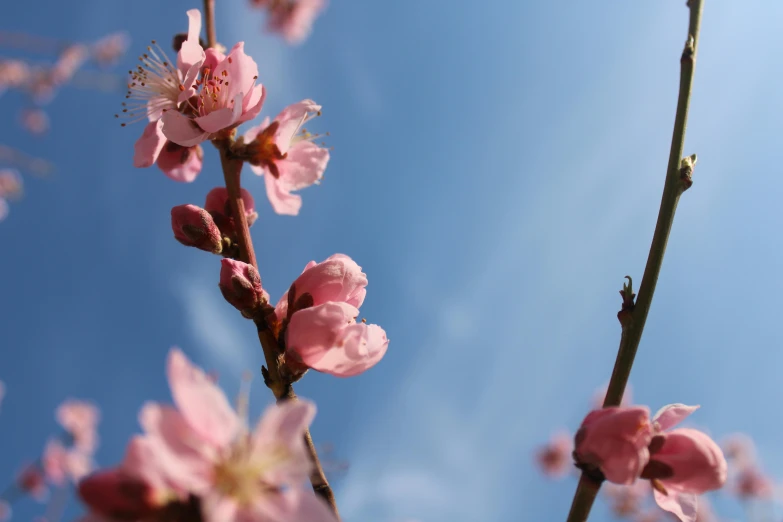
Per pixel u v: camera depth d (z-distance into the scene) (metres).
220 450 0.18
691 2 0.22
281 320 0.22
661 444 0.20
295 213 0.25
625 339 0.21
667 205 0.21
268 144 0.24
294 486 0.18
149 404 0.18
